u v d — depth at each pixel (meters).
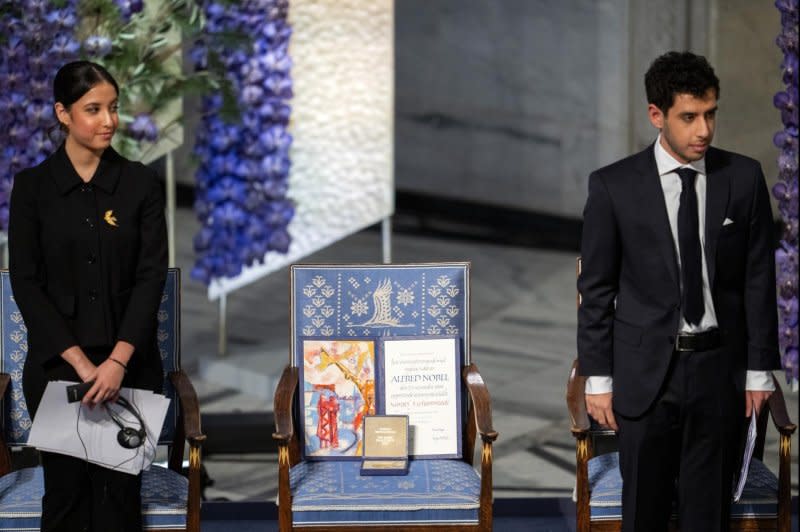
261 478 15.77
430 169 31.59
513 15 30.61
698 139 9.09
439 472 11.00
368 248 28.27
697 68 9.05
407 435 11.23
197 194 18.27
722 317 9.72
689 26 17.67
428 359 11.64
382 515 10.45
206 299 24.75
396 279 11.80
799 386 14.62
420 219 30.97
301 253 18.23
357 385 11.61
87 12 14.38
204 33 15.98
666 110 9.16
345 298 11.78
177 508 10.41
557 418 18.03
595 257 9.80
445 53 31.27
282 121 17.59
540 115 30.53
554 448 16.86
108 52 14.27
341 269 11.80
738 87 17.05
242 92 17.30
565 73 29.97
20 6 14.05
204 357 20.59
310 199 18.03
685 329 9.63
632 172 9.72
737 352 9.78
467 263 11.82
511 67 30.61
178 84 15.08
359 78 17.55
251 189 18.05
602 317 9.85
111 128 9.67
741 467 10.60
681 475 9.94
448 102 31.33
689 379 9.65
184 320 23.27
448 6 31.20
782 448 10.41
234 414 17.81
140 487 10.34
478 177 31.31
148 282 10.02
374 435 11.23
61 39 14.12
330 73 17.47
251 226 18.23
